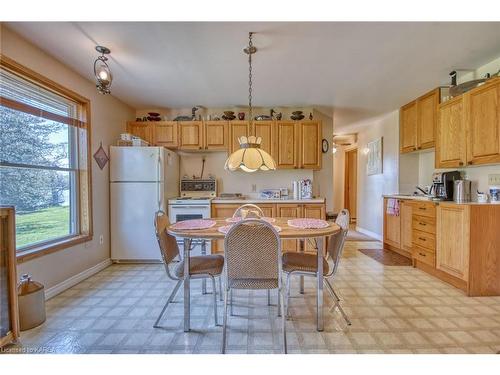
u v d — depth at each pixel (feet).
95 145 11.09
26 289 6.79
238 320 7.20
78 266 9.96
